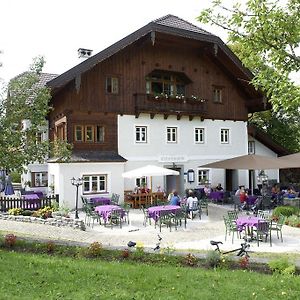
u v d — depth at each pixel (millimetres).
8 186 25250
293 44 8469
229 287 7320
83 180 22250
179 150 26297
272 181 30094
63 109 22844
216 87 28141
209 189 25297
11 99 12445
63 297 6730
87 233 14984
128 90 24469
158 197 23047
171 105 25391
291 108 8547
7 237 10953
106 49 22031
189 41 25609
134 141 24578
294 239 13727
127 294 6922
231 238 14055
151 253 9750
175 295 6914
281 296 6902
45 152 12781
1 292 6875
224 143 28406
